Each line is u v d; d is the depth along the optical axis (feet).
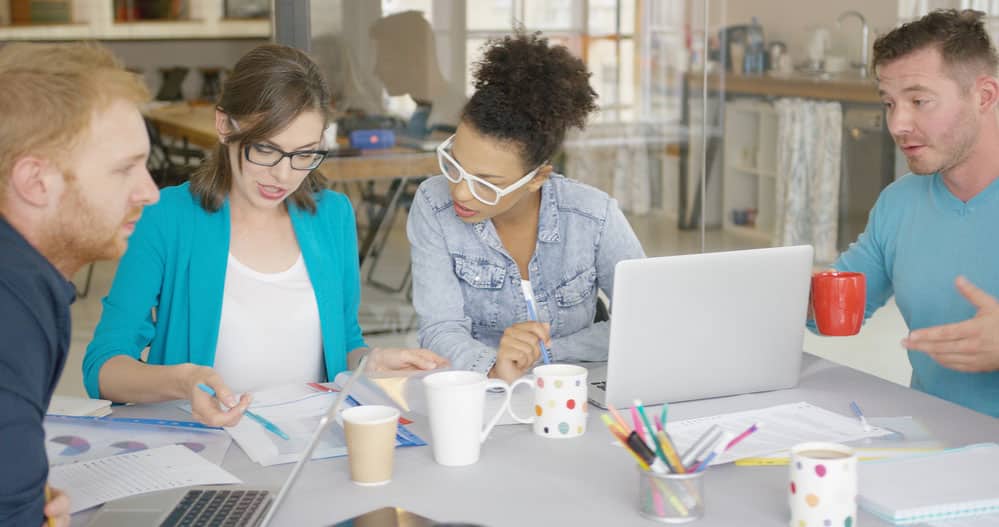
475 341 6.16
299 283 6.47
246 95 5.75
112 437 5.02
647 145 16.39
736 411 5.35
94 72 3.75
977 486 4.16
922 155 6.30
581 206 6.67
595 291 6.87
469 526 3.90
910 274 6.70
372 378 5.69
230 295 6.33
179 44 21.45
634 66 15.96
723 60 16.60
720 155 16.83
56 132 3.62
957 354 5.15
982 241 6.37
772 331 5.57
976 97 6.17
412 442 4.91
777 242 17.40
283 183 5.89
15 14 20.44
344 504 4.23
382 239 14.43
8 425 3.57
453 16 14.08
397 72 13.93
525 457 4.74
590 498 4.27
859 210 17.42
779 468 4.56
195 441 4.98
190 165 17.92
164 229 6.26
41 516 3.74
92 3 20.77
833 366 6.18
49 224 3.75
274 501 4.17
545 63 5.77
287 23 13.46
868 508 4.06
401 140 14.15
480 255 6.53
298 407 5.42
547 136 5.77
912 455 4.53
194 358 6.23
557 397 4.94
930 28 6.15
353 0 13.64
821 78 17.03
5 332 3.57
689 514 4.01
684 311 5.31
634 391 5.35
